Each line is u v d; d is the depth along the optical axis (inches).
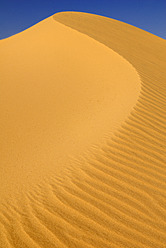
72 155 171.2
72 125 234.8
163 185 141.0
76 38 526.6
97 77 359.6
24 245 110.6
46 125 255.6
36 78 430.9
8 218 126.7
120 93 277.6
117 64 375.9
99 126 206.5
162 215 123.4
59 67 444.5
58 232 115.7
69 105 295.7
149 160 159.3
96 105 268.8
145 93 255.4
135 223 119.0
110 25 689.0
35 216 125.6
